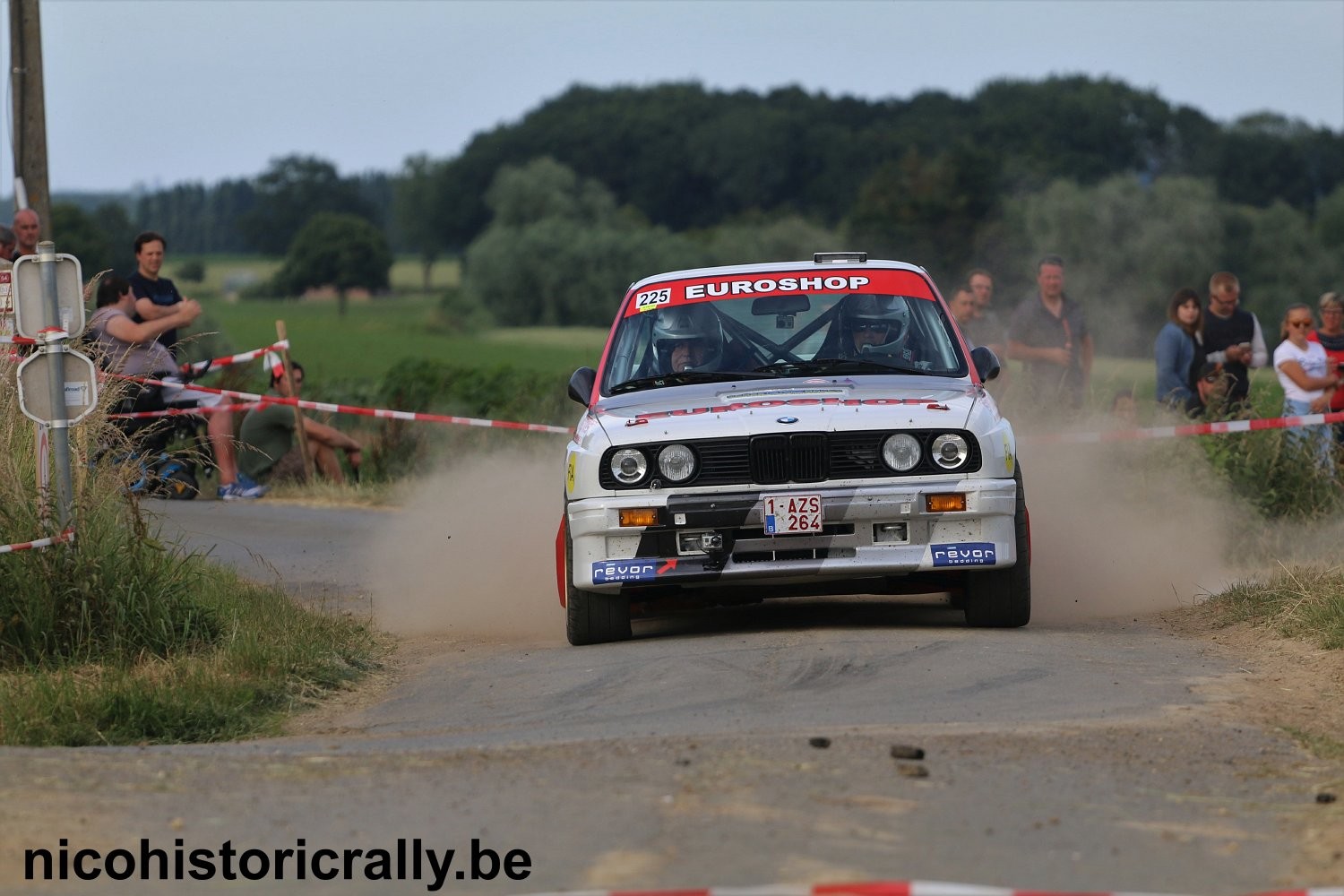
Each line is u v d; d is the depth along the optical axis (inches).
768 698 903.1
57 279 1165.7
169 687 987.9
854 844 597.0
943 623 1194.0
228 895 569.9
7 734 882.1
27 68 2386.8
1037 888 558.3
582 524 1096.2
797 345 1245.7
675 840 601.3
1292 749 785.6
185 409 2230.6
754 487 1075.9
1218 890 566.9
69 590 1114.1
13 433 1232.8
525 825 629.3
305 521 2090.3
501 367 3612.2
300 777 714.8
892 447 1077.1
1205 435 1742.1
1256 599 1232.8
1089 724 826.8
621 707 909.2
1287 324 1835.6
